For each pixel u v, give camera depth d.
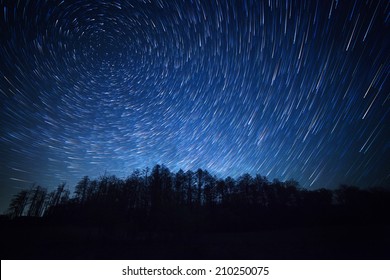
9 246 17.50
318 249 16.22
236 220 29.56
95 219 24.69
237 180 42.47
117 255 15.52
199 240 20.47
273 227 28.83
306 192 38.78
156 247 17.78
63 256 15.24
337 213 30.69
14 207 36.81
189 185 39.72
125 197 36.12
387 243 16.30
